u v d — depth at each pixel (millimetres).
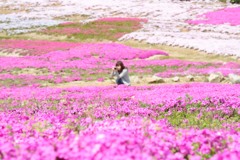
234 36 66188
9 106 18688
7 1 117062
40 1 116000
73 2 113562
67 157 6105
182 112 16078
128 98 19250
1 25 85000
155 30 74188
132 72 40594
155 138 7543
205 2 111000
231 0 108438
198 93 19969
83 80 35219
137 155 5777
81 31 75125
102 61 49844
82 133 9016
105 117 14633
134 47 62844
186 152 7797
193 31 73312
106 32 73562
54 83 33625
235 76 30859
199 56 54469
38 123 10109
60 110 16453
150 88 24422
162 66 44500
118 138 6516
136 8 102250
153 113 15672
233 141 8266
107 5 108062
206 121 14125
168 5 106438
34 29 80062
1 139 8711
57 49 59438
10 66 44156
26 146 6980
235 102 16812
